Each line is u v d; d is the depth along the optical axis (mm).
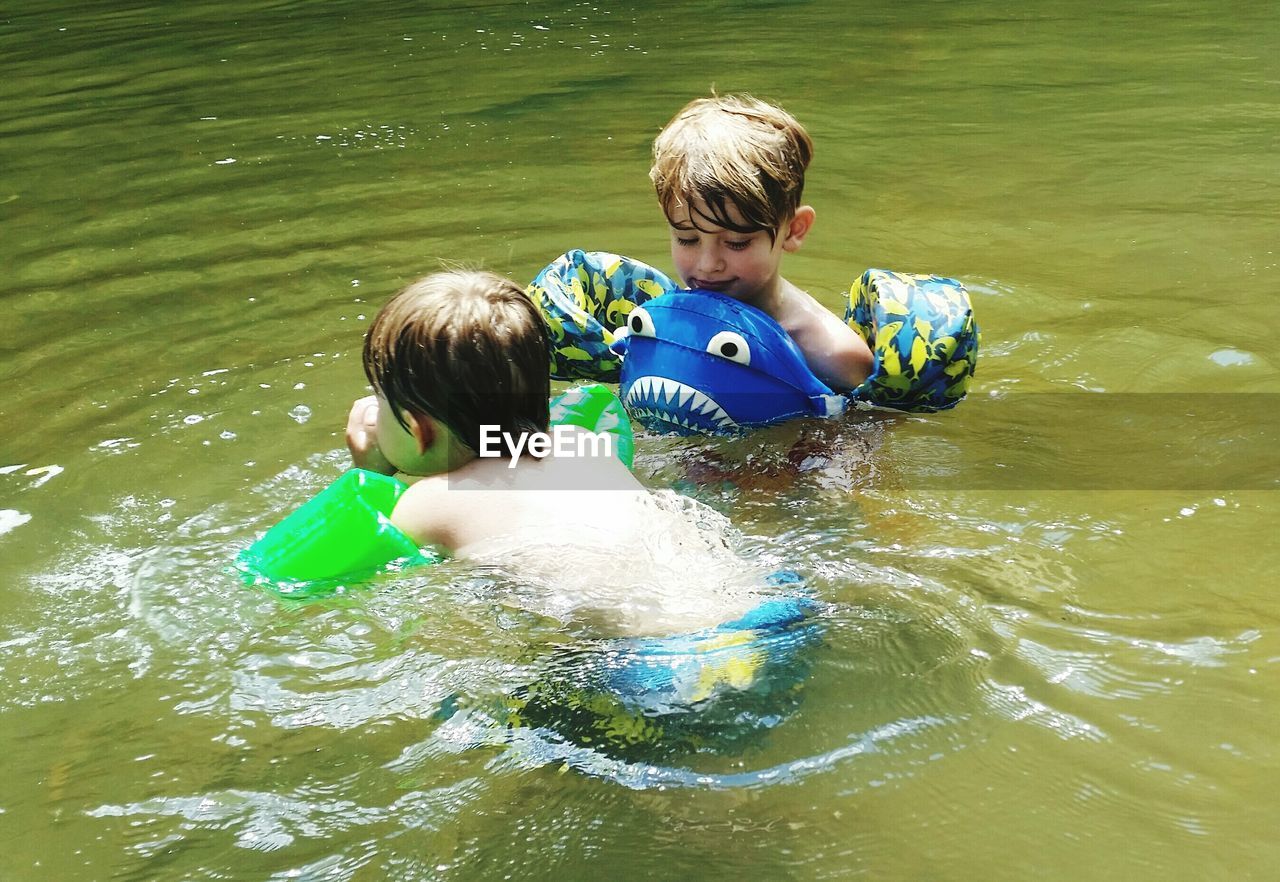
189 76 7996
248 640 2529
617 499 2764
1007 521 2879
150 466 3324
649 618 2494
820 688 2314
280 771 2203
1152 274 4516
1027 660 2391
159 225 5328
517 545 2654
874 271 3533
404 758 2219
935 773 2131
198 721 2328
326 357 3973
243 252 4957
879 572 2666
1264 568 2689
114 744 2283
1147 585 2633
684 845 2014
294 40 8977
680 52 8320
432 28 9234
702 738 2215
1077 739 2199
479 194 5531
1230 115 6543
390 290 4488
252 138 6594
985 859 1965
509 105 7055
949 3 9875
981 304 4293
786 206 3371
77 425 3580
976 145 6180
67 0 10789
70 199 5730
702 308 3309
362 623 2537
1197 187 5449
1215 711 2266
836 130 6504
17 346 4160
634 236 4906
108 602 2707
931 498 2988
